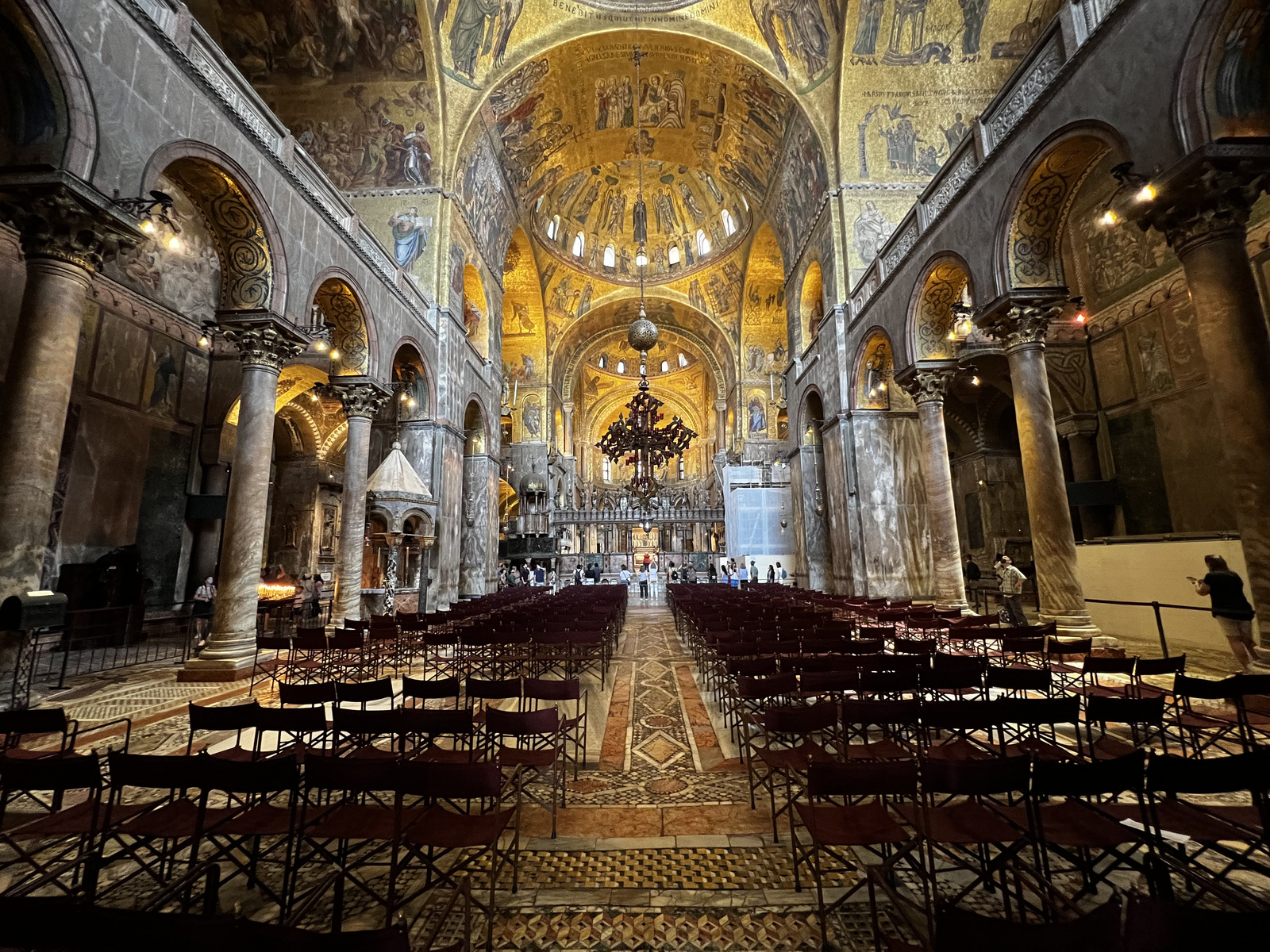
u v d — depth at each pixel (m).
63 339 6.27
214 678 7.94
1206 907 2.81
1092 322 15.55
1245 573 8.05
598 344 40.28
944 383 12.74
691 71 20.52
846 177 17.34
